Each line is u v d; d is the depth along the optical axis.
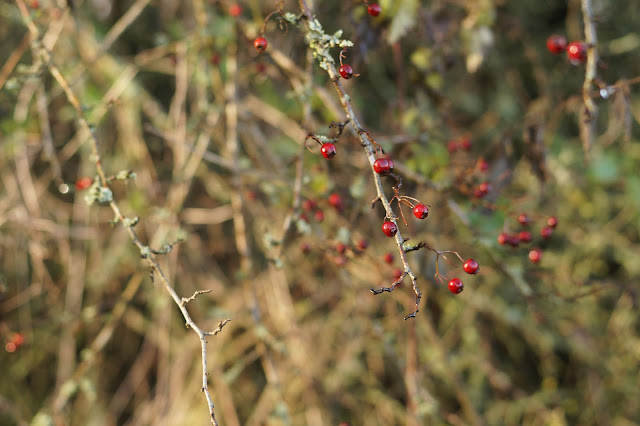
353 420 1.33
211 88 1.25
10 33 1.37
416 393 1.06
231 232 1.49
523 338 1.46
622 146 1.42
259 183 1.14
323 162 1.00
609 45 1.42
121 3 1.43
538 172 1.04
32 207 1.18
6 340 1.22
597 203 1.45
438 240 1.09
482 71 1.48
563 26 1.50
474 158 1.14
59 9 1.08
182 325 1.37
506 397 1.41
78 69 1.15
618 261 1.45
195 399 1.33
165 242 1.13
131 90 1.28
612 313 1.43
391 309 1.18
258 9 1.05
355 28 0.98
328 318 1.36
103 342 1.07
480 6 1.03
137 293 1.40
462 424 1.09
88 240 1.36
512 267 1.00
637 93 1.47
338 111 0.99
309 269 1.35
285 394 1.26
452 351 1.38
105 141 1.39
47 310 1.37
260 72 1.09
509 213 0.99
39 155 1.36
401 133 1.04
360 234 1.01
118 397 1.35
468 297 1.28
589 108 0.92
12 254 1.33
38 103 1.12
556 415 1.34
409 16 0.97
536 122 1.03
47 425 1.03
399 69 1.04
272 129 1.40
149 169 1.33
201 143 1.18
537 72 1.32
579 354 1.39
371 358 1.35
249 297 1.04
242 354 1.40
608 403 1.38
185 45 1.14
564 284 1.36
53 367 1.39
